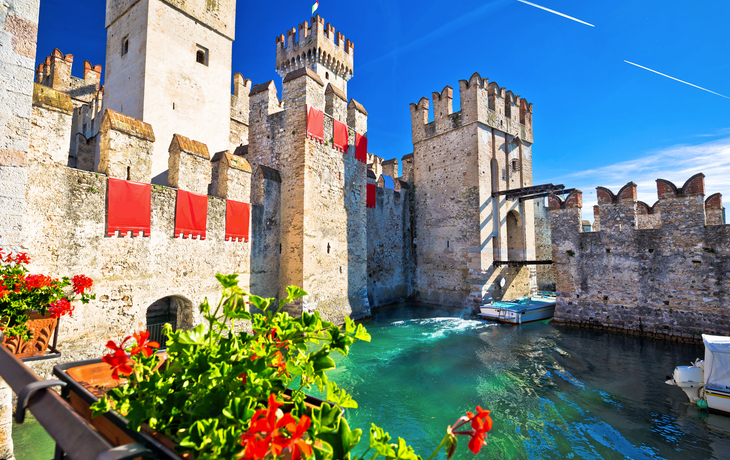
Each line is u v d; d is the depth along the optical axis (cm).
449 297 2459
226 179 1312
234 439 147
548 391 1096
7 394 527
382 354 1444
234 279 226
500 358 1410
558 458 768
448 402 1011
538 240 3347
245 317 221
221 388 176
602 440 834
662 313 1686
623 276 1811
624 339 1688
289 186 1731
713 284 1558
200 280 1191
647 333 1714
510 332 1820
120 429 177
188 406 179
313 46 3828
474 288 2305
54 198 845
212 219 1238
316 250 1738
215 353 192
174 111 1510
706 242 1584
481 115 2380
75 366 266
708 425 899
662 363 1355
